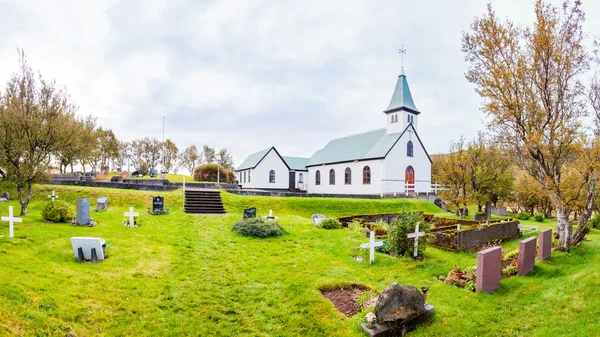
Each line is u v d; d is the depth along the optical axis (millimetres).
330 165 44688
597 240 15703
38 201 20328
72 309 6531
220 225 16766
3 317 5750
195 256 11289
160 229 14781
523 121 12898
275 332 6781
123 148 73875
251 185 45781
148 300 7539
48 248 9852
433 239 14578
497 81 12781
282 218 19875
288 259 11500
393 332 6645
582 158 11773
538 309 7457
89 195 21922
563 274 9672
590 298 7438
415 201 32625
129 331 6254
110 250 10688
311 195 31031
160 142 76875
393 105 40375
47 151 16031
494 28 12883
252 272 10047
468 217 29781
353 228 16672
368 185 38094
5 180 16703
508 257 11836
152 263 10000
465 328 6836
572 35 12070
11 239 9992
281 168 47031
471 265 11336
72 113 17859
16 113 14812
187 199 21953
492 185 27453
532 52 12758
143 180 37781
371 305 7652
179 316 7062
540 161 12906
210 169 50344
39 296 6703
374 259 11531
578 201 12258
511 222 18219
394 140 37406
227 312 7496
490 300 8039
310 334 6711
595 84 12352
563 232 12664
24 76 15656
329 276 9789
